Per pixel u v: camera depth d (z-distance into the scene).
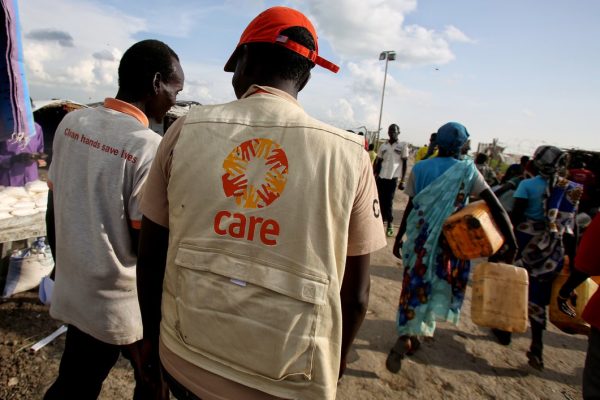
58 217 1.43
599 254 1.65
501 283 2.43
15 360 2.36
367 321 3.44
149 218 1.03
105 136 1.36
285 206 0.82
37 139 3.88
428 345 3.14
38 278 3.15
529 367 2.97
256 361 0.82
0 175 3.52
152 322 1.13
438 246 2.56
